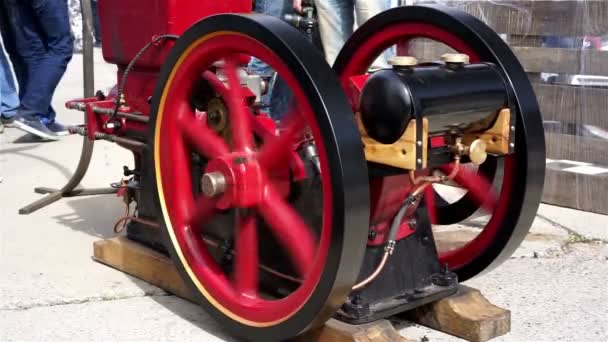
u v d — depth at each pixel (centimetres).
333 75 194
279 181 224
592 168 388
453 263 248
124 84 271
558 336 237
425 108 194
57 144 508
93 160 465
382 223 221
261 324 216
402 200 221
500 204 232
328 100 189
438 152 212
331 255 192
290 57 194
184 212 243
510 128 215
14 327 239
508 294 269
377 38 253
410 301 224
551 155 397
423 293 228
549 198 386
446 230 337
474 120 210
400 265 227
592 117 383
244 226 232
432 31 238
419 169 196
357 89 221
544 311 255
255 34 202
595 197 370
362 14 361
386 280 223
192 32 223
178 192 242
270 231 233
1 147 498
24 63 525
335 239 190
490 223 237
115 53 282
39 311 251
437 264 236
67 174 429
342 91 192
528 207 227
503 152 215
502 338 234
